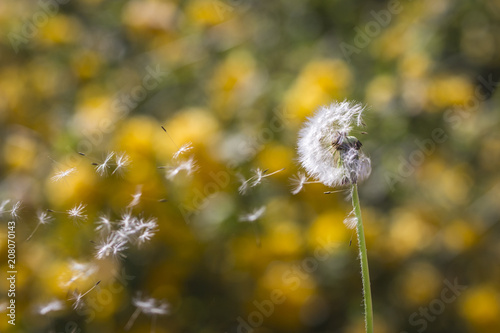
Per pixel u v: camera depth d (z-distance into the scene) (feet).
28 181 3.58
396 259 3.64
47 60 4.55
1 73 4.40
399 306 3.60
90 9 4.75
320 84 3.81
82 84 4.42
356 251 3.60
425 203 3.87
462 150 4.11
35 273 3.31
